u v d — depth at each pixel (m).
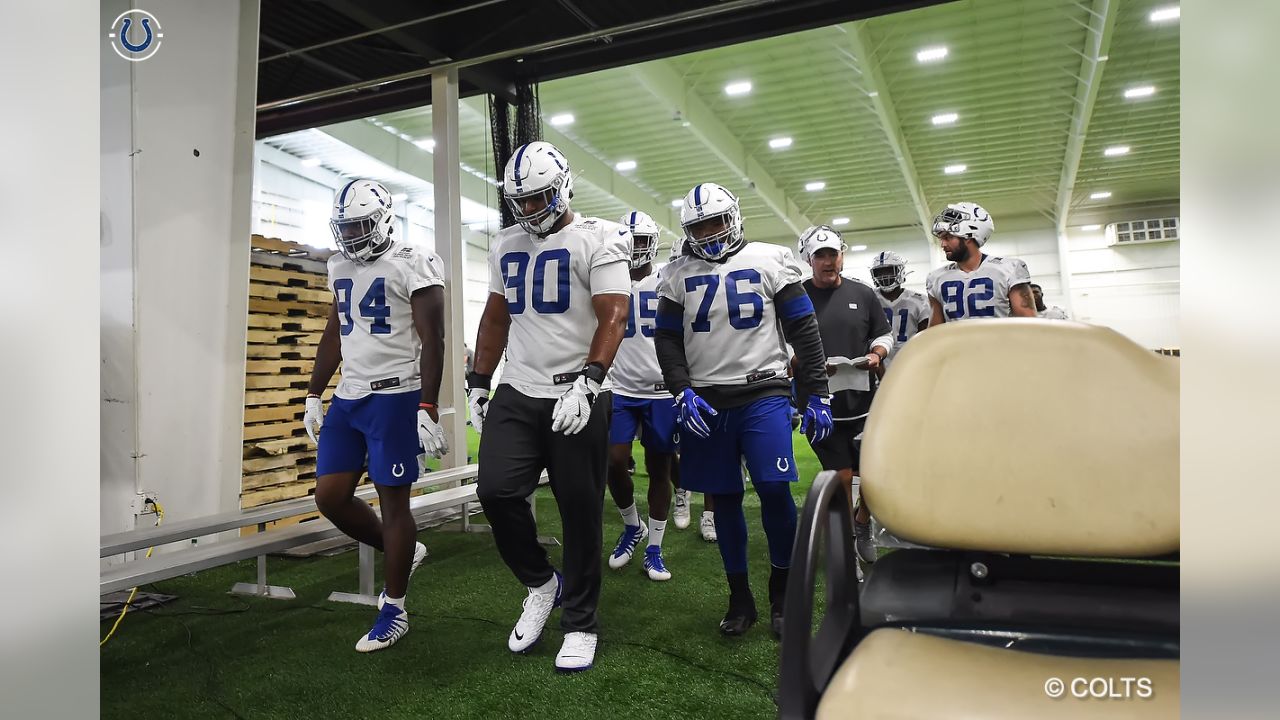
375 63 6.48
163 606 3.20
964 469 1.27
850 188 17.56
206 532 2.97
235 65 4.09
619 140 13.58
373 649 2.58
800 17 5.40
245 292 4.09
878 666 1.08
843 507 1.28
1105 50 9.67
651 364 3.55
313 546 4.18
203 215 3.95
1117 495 1.20
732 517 2.65
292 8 5.56
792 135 13.80
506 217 6.31
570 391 2.31
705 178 16.05
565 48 6.04
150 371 3.69
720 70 10.88
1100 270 20.88
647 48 5.87
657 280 3.71
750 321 2.57
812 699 1.05
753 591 3.21
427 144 14.41
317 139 13.69
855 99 12.09
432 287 2.69
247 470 4.32
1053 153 15.59
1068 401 1.25
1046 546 1.22
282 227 14.38
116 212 3.65
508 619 2.92
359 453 2.78
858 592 1.28
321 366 3.06
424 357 2.66
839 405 3.54
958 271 3.85
